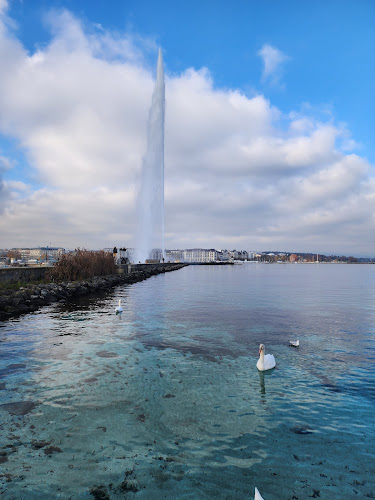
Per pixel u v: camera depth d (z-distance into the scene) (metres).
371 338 17.06
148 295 36.41
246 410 8.71
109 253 57.50
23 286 29.36
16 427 7.73
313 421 8.16
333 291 44.56
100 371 11.63
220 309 26.53
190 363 12.66
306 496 5.60
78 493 5.66
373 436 7.48
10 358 12.99
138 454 6.75
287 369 12.07
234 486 5.82
